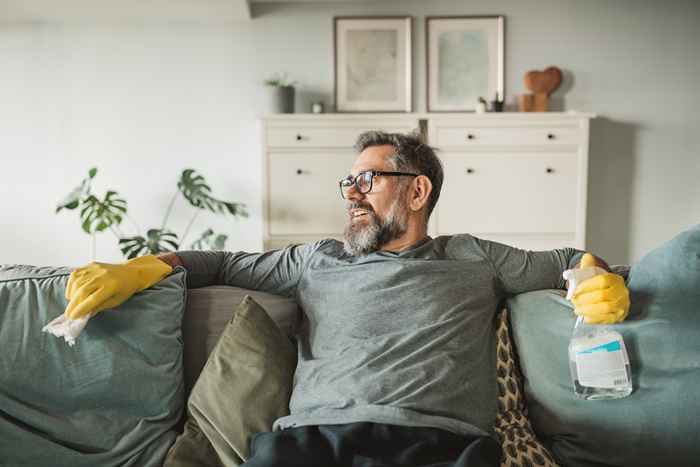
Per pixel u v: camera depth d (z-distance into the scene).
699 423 1.17
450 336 1.40
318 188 4.04
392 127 4.00
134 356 1.33
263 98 4.33
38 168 4.34
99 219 4.34
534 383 1.39
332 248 1.66
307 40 4.32
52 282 1.38
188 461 1.26
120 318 1.35
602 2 4.29
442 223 4.05
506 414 1.40
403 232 1.62
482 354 1.43
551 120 3.96
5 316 1.31
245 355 1.42
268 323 1.50
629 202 4.42
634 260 4.46
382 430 1.22
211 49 4.31
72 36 4.27
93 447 1.27
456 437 1.24
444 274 1.49
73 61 4.29
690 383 1.19
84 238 4.39
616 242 4.45
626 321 1.27
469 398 1.34
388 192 1.61
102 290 1.28
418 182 1.63
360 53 4.32
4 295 1.34
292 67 4.33
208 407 1.35
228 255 1.72
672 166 4.39
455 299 1.46
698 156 4.38
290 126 4.00
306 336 1.51
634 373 1.23
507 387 1.43
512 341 1.51
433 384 1.31
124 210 3.90
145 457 1.29
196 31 4.30
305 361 1.44
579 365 1.23
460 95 4.34
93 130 4.34
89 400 1.29
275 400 1.38
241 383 1.38
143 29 4.29
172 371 1.38
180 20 4.29
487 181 4.02
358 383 1.31
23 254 4.38
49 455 1.23
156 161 4.37
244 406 1.35
